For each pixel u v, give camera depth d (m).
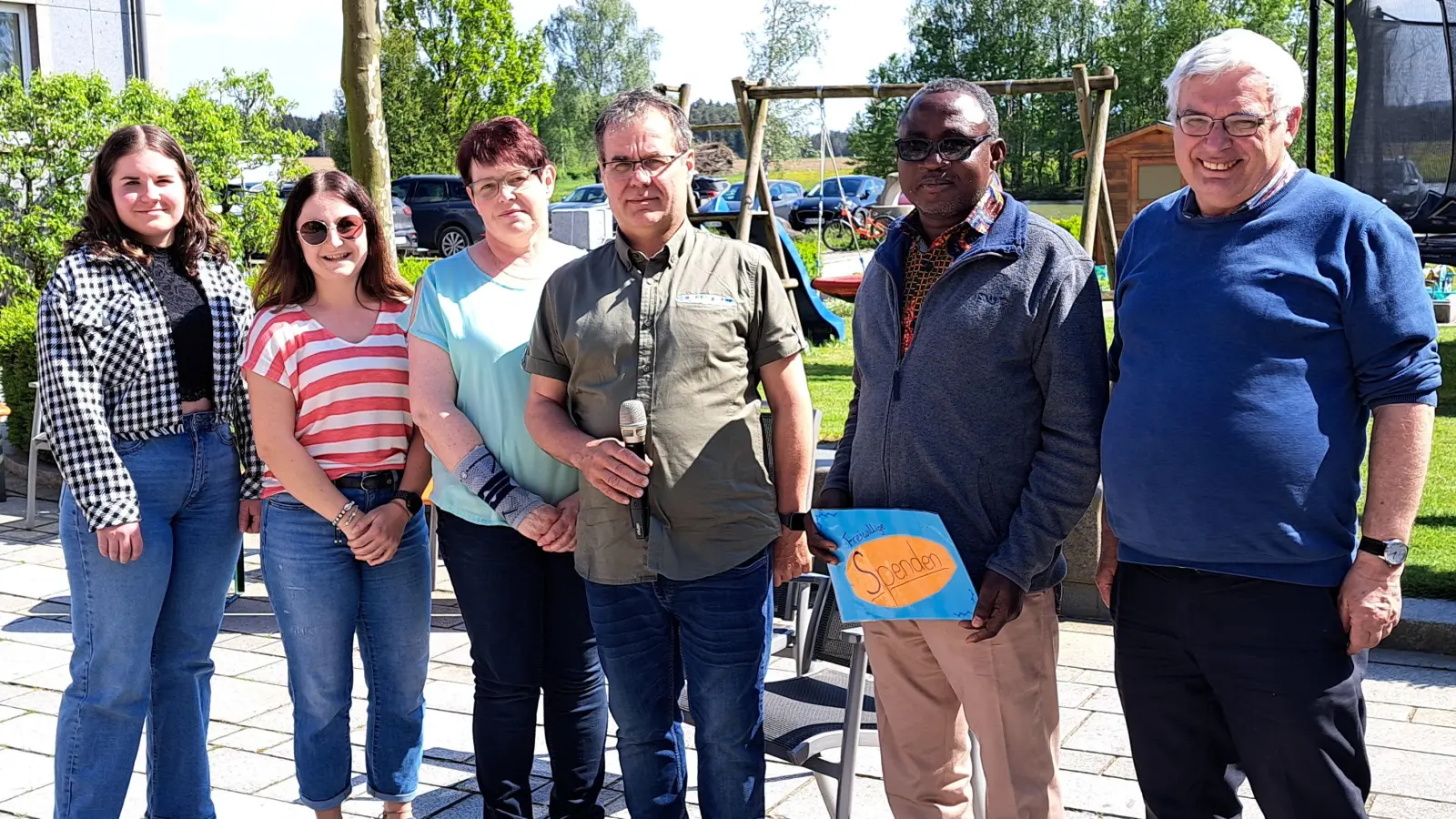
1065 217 35.53
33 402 7.56
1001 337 2.59
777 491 2.94
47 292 3.10
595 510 2.86
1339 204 2.35
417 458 3.29
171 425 3.20
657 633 2.88
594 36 62.38
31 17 15.39
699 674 2.83
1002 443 2.64
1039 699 2.76
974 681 2.73
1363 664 2.46
